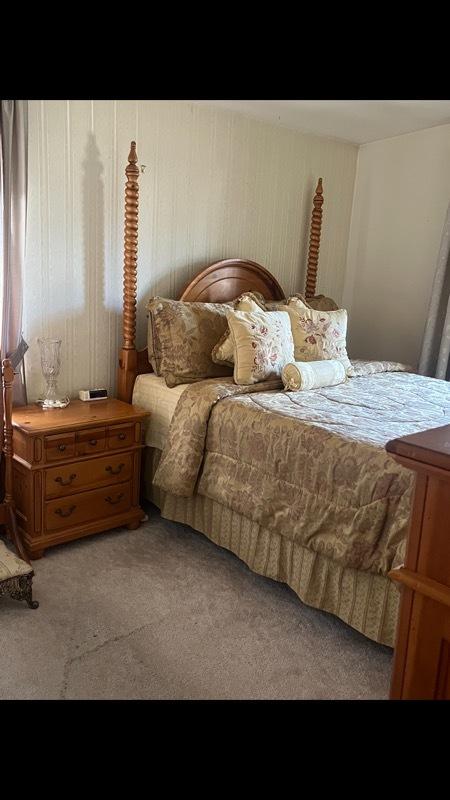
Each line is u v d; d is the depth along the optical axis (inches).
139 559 101.6
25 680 70.3
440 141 147.7
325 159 158.6
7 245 99.3
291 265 158.7
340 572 83.1
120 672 72.5
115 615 84.7
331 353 126.7
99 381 123.0
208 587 93.7
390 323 165.8
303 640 81.7
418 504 31.2
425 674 32.3
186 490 100.7
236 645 79.5
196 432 100.6
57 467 99.3
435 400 109.3
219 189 135.5
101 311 119.9
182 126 125.0
